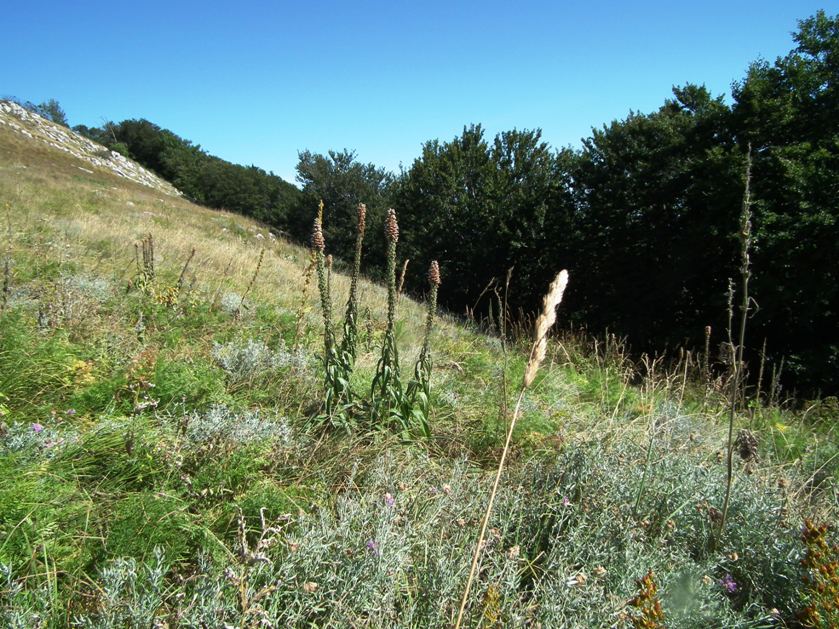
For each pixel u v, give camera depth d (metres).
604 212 20.86
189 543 2.43
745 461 3.53
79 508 2.46
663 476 3.17
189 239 12.77
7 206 9.71
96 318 4.92
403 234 29.91
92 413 3.45
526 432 4.20
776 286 13.21
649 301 18.16
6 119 38.03
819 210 12.59
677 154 18.61
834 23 14.60
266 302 7.75
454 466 3.47
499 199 26.17
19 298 4.97
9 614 1.74
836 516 3.12
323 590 2.10
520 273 25.02
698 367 7.71
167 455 2.92
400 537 2.35
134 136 60.22
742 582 2.64
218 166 49.47
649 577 1.86
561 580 2.23
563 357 8.77
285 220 37.44
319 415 3.80
